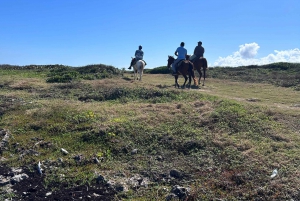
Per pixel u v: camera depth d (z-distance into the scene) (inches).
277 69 888.3
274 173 241.9
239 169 251.3
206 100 415.5
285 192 218.8
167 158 280.7
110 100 459.8
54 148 303.0
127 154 290.0
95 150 296.5
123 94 473.7
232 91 588.7
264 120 342.0
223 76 818.2
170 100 438.3
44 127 346.9
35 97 475.2
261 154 270.1
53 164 273.7
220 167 258.8
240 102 412.2
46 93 501.0
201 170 257.3
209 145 292.2
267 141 296.0
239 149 282.2
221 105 386.9
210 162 266.8
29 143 313.4
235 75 835.4
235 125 328.2
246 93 566.9
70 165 273.9
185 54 595.5
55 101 442.6
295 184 225.6
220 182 237.0
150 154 288.7
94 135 319.0
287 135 306.8
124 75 815.7
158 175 254.7
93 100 461.4
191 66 587.5
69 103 429.1
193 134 313.3
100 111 384.2
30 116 376.8
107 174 256.4
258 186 228.5
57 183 245.8
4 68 871.1
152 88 496.4
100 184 242.8
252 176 240.2
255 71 877.8
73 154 290.5
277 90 608.1
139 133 320.2
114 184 239.3
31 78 643.5
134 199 221.3
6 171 264.7
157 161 276.2
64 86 536.7
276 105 438.9
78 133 327.6
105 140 311.6
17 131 340.2
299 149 277.6
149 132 320.8
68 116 369.7
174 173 254.1
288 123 339.0
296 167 248.7
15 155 296.0
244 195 220.7
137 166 268.7
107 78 678.5
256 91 593.3
